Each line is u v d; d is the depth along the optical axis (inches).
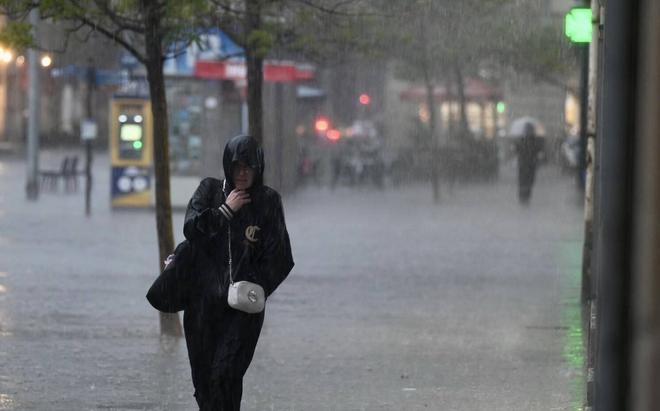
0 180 4065.0
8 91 6624.0
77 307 1434.5
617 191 476.1
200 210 703.7
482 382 1013.8
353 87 5693.9
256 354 1149.1
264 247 703.1
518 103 4867.1
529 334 1279.5
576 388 986.7
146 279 1700.3
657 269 438.3
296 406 912.9
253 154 698.8
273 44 1437.0
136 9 1167.6
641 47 467.5
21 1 1144.2
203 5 1154.0
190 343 715.4
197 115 3031.5
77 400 917.2
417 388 986.1
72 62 2827.3
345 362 1108.5
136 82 3014.3
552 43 2129.7
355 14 1365.7
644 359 442.3
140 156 3004.4
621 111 478.3
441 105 5078.7
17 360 1088.8
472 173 4330.7
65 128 6791.3
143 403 909.8
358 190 4010.8
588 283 1413.6
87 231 2397.9
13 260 1888.5
